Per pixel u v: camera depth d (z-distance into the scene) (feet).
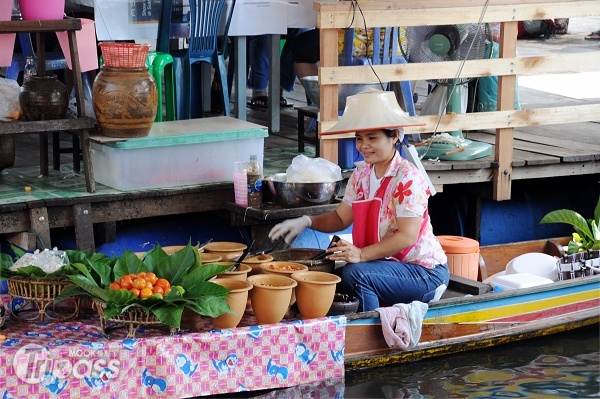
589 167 27.07
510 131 25.62
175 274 18.30
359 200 19.83
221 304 17.29
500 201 27.53
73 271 18.06
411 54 25.02
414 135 26.73
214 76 32.63
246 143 23.39
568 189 28.78
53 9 20.83
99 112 21.79
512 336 20.88
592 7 25.34
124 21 26.27
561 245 25.45
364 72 23.49
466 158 25.73
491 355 20.30
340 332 18.51
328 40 23.09
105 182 22.62
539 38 60.08
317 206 22.03
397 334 19.11
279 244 23.06
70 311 19.29
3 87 21.74
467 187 26.73
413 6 23.65
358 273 19.25
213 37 27.30
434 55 24.77
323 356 18.42
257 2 28.09
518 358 20.16
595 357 20.30
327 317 18.44
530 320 21.25
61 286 18.29
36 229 20.81
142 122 21.84
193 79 30.07
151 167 22.17
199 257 18.57
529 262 23.27
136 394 16.87
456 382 18.75
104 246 22.31
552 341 21.24
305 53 30.71
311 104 30.81
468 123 25.09
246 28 28.12
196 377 17.24
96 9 25.82
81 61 22.34
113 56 21.59
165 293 17.34
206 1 26.73
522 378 19.04
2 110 21.50
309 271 19.31
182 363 17.10
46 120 20.76
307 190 21.72
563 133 30.71
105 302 16.99
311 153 27.09
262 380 17.81
